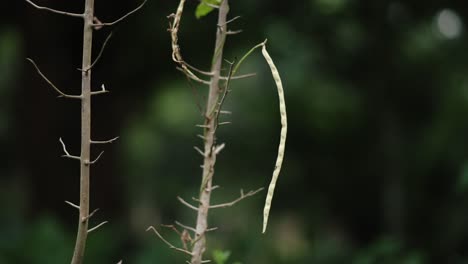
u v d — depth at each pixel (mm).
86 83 2814
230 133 15719
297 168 13930
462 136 10945
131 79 12117
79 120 12070
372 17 10148
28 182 12203
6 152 17016
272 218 14602
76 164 12164
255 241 9875
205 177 3234
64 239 8719
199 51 11273
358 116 12844
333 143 13344
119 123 12633
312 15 9930
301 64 10922
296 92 13688
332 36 10398
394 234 10695
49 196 11992
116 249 10219
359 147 13047
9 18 11680
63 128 12000
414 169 11039
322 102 13359
